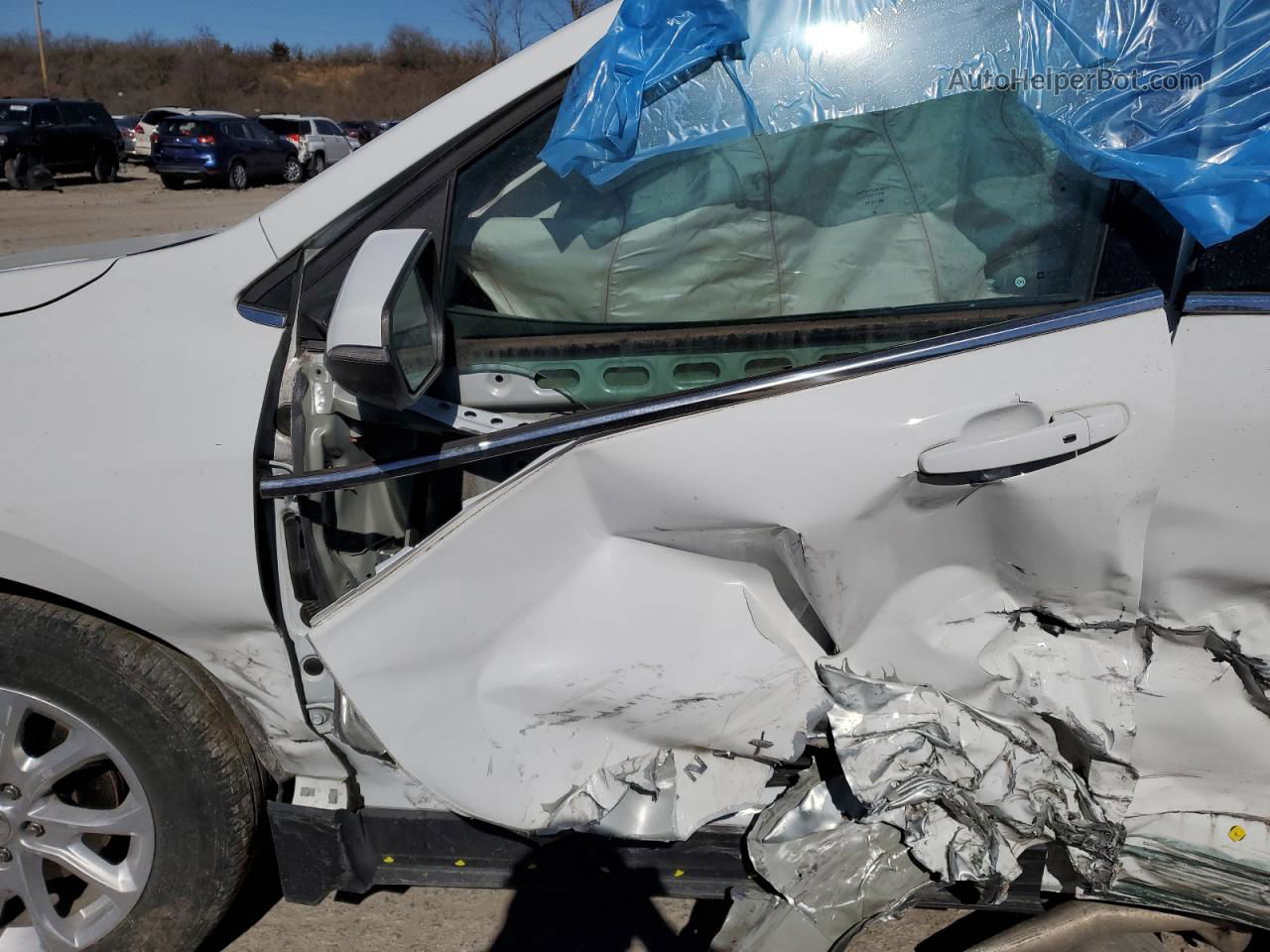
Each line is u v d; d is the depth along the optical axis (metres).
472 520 2.03
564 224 2.14
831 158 2.08
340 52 63.88
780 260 2.13
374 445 2.23
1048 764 2.10
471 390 2.16
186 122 23.61
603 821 2.16
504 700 2.10
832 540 1.99
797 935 2.13
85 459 2.06
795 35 2.03
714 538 2.04
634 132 2.04
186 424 2.06
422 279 2.01
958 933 2.58
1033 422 1.90
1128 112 1.92
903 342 2.06
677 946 2.56
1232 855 2.16
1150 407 1.88
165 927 2.29
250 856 2.32
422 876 2.32
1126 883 2.22
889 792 2.09
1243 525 1.93
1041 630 2.08
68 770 2.22
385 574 2.04
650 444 1.98
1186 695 2.06
